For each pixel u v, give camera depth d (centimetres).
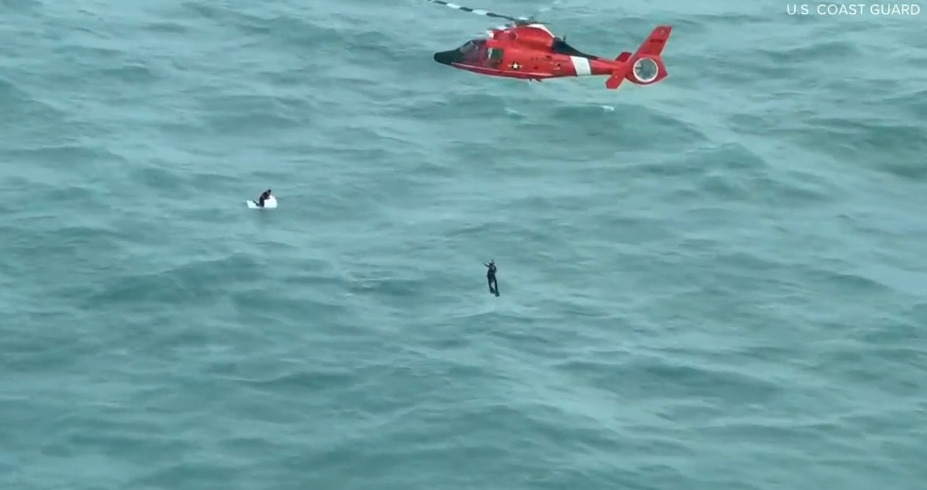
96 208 19150
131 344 16662
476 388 16088
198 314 17200
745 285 18362
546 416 15675
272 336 16888
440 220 19425
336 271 18150
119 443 15162
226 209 19400
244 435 15325
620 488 14750
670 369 16700
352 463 14975
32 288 17500
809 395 16412
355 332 17012
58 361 16350
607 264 18650
